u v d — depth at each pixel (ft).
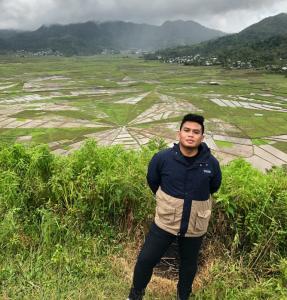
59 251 13.98
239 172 15.79
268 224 14.12
